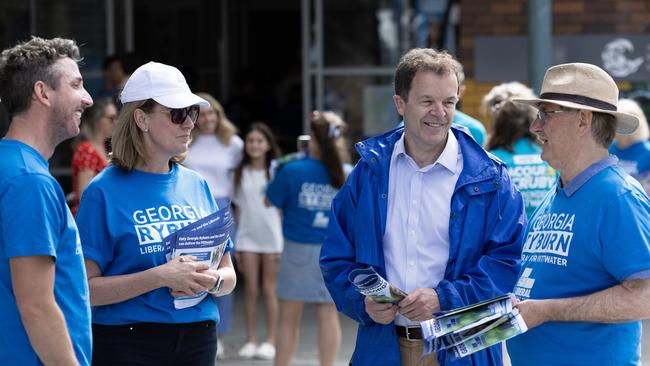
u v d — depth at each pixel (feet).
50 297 11.24
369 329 13.85
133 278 13.71
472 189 13.55
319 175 24.03
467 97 36.11
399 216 13.76
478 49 35.99
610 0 35.70
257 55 48.14
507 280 13.48
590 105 12.66
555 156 12.94
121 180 14.21
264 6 48.14
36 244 11.09
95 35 40.09
